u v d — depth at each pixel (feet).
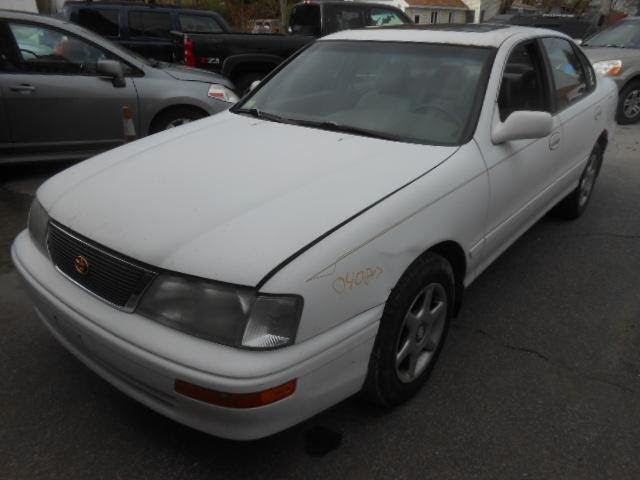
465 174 9.16
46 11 51.65
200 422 6.72
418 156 9.09
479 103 10.13
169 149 9.64
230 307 6.45
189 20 35.17
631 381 9.68
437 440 8.30
